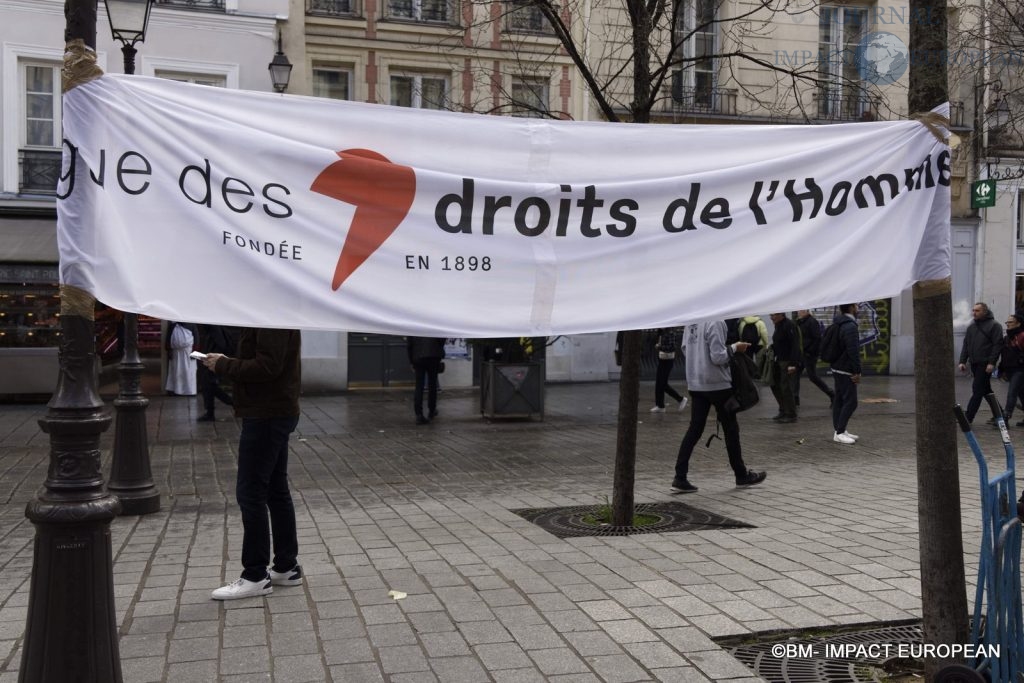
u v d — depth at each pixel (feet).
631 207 14.46
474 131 13.96
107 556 11.49
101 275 11.64
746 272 14.75
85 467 11.32
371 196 13.32
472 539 22.86
